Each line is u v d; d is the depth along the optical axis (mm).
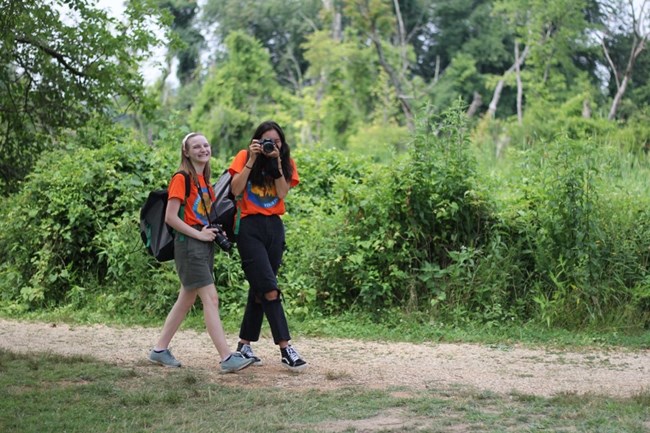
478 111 44531
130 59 12867
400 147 34688
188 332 9750
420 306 10258
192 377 6680
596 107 37781
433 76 49656
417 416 5629
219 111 37688
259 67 40406
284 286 10578
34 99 12000
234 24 50312
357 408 5828
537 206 10797
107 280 11641
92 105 12398
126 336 9453
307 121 40094
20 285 11797
